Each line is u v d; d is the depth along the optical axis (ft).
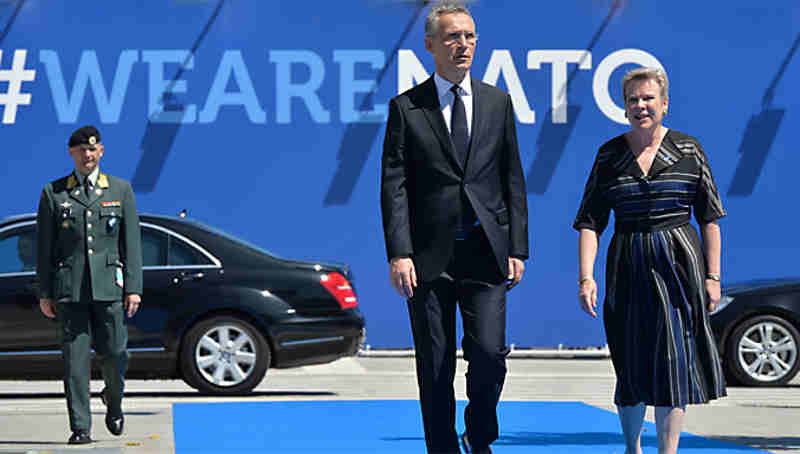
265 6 160.86
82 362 68.85
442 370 50.26
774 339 118.11
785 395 108.06
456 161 49.88
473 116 50.39
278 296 102.47
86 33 160.35
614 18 161.79
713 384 49.65
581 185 161.17
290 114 160.66
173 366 101.65
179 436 73.92
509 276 50.57
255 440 72.23
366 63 160.76
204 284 101.86
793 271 162.40
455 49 50.21
